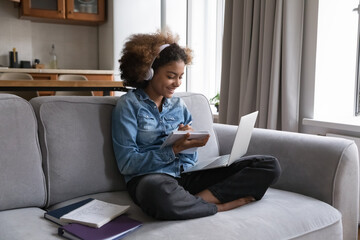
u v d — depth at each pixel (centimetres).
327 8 251
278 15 247
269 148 173
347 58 262
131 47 156
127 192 156
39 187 135
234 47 287
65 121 146
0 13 449
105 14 472
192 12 423
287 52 246
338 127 228
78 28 498
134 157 143
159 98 162
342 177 149
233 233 114
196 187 151
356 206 156
